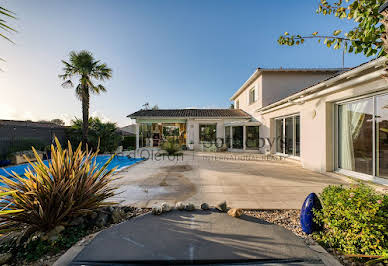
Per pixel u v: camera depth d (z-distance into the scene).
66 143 17.02
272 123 14.78
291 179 7.27
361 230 2.59
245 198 5.09
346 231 2.74
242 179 7.27
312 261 2.34
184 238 2.83
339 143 7.91
